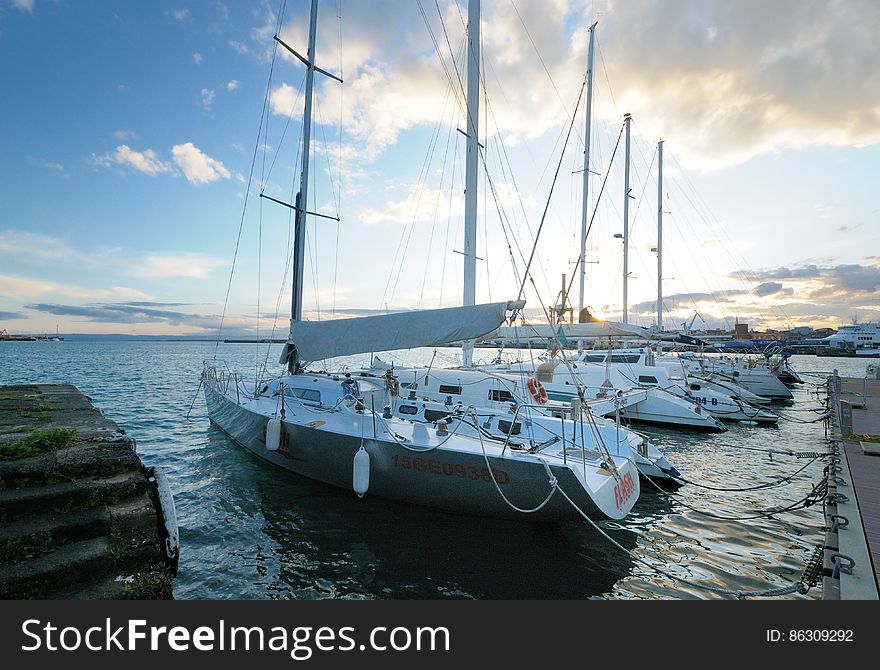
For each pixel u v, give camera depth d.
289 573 5.07
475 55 10.65
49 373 30.86
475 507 6.16
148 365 41.81
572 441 7.01
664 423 13.87
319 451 7.24
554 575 5.15
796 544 6.05
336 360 38.00
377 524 6.30
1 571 3.06
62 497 3.77
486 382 9.47
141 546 3.57
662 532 6.43
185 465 9.01
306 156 9.93
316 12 10.09
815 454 8.36
